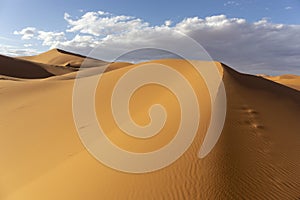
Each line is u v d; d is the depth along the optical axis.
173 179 8.14
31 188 10.49
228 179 8.12
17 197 10.18
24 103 29.42
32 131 19.61
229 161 9.20
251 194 7.64
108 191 8.16
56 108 25.64
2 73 84.00
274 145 11.76
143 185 8.09
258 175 8.78
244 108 16.34
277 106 19.47
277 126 14.65
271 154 10.68
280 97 23.44
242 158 9.70
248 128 13.16
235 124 13.13
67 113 23.31
